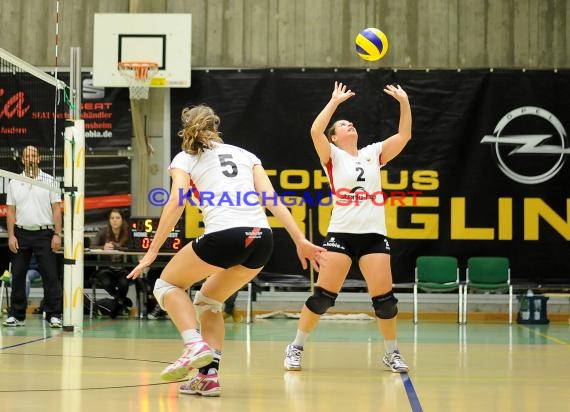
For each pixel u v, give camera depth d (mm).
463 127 20141
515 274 19797
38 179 14242
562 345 12125
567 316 19625
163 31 19766
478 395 6625
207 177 6383
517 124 20094
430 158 20094
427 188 20016
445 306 19891
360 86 20266
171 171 6430
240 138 20250
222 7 20656
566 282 19734
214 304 6531
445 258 18781
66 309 13508
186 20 19766
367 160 8516
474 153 20078
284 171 20172
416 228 19953
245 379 7609
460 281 19844
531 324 18203
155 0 20641
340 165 8469
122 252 16938
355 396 6496
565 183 19938
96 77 19766
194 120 6543
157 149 20312
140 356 9570
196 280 6332
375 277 8328
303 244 6223
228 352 10414
